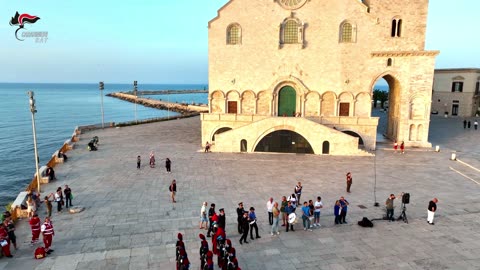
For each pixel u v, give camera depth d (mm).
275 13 45062
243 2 45375
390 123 51562
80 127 60000
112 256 17047
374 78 44844
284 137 41844
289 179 30859
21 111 130375
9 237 17500
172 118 80375
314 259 16719
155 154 41250
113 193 26906
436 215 22312
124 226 20766
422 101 44719
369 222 20578
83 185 28969
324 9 44312
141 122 71312
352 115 45844
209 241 18656
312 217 20422
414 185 29109
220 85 47625
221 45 46719
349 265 16125
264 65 46344
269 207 20734
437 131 59562
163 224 21062
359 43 44469
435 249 17656
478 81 78125
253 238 19047
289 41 45719
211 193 26922
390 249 17703
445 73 80500
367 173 32938
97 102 187500
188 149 44375
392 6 43469
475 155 40625
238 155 40906
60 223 21188
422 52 43312
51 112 129000
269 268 15922
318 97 46062
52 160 35281
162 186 28750
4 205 35656
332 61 45188
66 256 17062
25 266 16094
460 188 28250
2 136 75188
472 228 20219
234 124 46594
